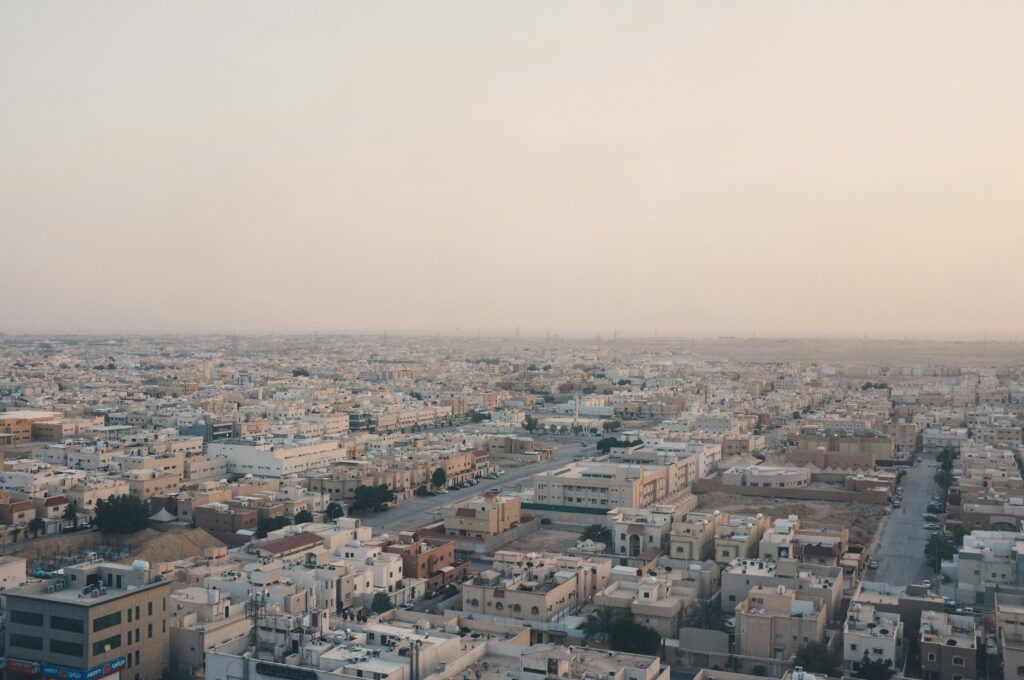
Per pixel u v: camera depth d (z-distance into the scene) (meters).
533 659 191.38
